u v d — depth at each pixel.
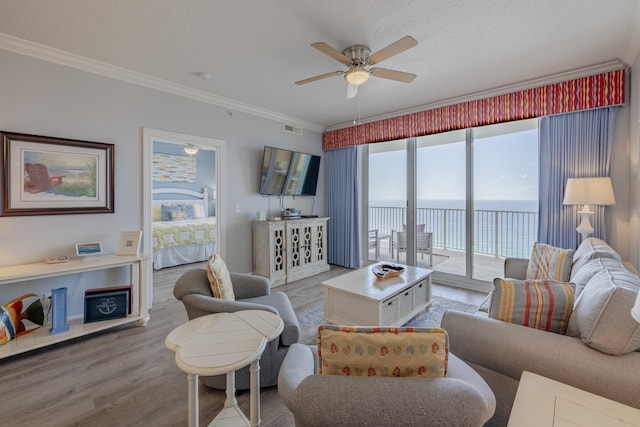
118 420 1.61
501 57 2.69
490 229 3.95
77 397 1.79
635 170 2.62
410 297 2.88
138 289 2.82
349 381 0.87
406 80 2.54
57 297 2.42
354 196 5.05
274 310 1.84
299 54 2.66
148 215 3.23
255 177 4.33
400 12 2.05
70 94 2.73
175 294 2.00
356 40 2.41
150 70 2.99
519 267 2.73
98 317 2.63
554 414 0.92
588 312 1.24
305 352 1.34
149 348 2.38
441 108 3.92
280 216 4.68
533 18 2.11
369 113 4.47
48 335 2.35
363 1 1.94
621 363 1.10
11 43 2.39
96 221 2.91
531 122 3.50
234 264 4.08
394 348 0.92
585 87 2.93
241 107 4.06
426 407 0.79
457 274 4.11
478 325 1.43
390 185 4.79
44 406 1.71
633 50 2.48
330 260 5.41
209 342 1.30
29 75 2.53
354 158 5.02
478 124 3.61
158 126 3.30
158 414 1.66
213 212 7.72
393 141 4.66
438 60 2.75
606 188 2.62
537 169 3.49
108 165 2.95
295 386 0.98
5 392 1.84
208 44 2.49
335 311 2.71
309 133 5.12
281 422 1.62
